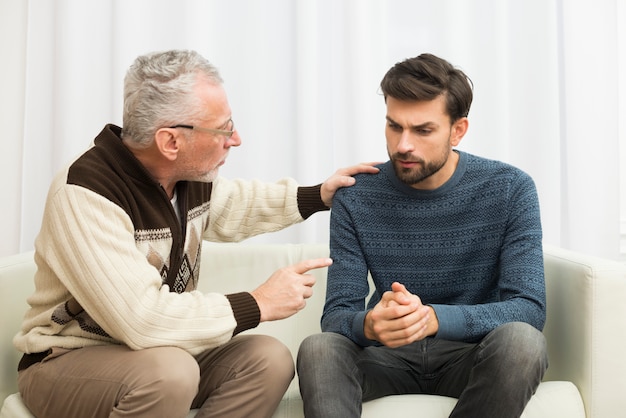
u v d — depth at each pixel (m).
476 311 1.51
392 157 1.65
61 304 1.51
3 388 1.68
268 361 1.51
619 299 1.62
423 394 1.63
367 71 2.36
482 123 2.42
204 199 1.76
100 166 1.50
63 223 1.45
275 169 2.41
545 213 2.41
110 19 2.33
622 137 2.56
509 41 2.43
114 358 1.43
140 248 1.54
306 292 1.53
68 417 1.46
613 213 2.43
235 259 2.09
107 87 2.35
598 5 2.39
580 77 2.39
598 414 1.62
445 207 1.71
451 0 2.36
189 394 1.41
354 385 1.47
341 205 1.76
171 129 1.51
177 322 1.44
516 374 1.38
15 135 2.28
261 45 2.38
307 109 2.34
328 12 2.38
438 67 1.61
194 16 2.31
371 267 1.74
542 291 1.58
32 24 2.33
